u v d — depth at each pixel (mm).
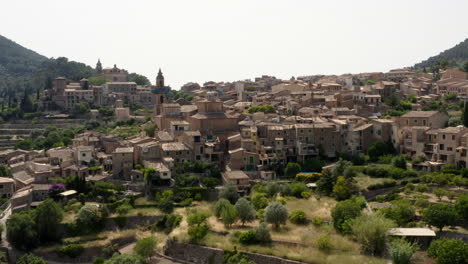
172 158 145000
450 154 132750
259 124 159125
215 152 150375
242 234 98875
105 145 166875
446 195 109500
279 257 89562
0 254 107750
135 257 94812
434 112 156250
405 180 126812
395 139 154500
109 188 132000
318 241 91188
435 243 81562
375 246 86750
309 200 123250
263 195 123812
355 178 134375
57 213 115312
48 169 147500
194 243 101500
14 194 131750
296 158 153875
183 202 128125
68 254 109250
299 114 194750
